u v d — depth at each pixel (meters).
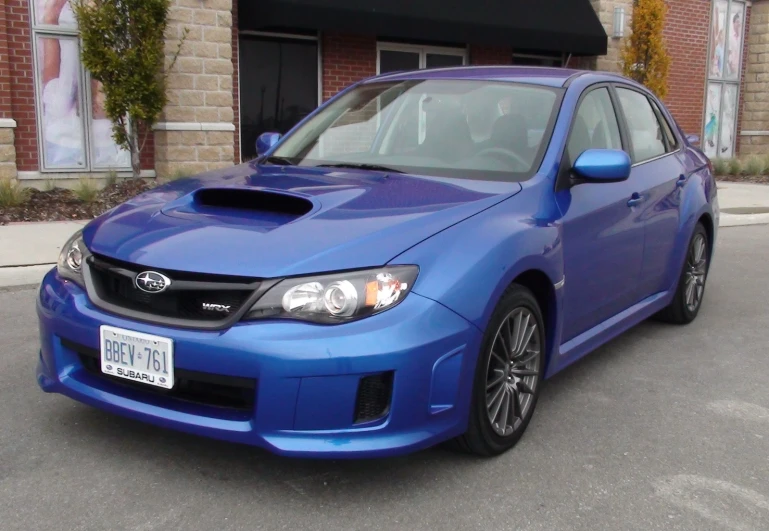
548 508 3.12
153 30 9.54
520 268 3.38
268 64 12.42
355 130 4.52
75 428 3.72
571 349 4.12
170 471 3.31
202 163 10.91
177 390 3.11
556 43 13.90
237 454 3.47
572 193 4.00
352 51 13.16
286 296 2.88
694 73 18.47
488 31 12.98
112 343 3.10
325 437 2.89
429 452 3.56
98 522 2.91
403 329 2.90
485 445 3.41
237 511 3.01
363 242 3.04
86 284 3.27
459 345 3.06
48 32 10.26
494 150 4.07
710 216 5.95
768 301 6.86
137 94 9.52
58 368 3.35
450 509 3.08
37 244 7.61
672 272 5.48
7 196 9.15
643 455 3.66
